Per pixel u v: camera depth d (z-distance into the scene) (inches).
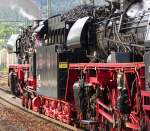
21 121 657.0
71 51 620.7
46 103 709.9
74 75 609.0
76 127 599.2
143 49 450.3
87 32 588.4
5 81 1606.8
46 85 665.0
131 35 474.6
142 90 410.3
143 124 416.5
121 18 492.7
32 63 759.1
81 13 635.5
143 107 406.3
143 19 460.8
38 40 755.4
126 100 440.8
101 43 559.2
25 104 836.0
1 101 975.0
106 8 590.6
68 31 644.7
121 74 446.6
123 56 472.7
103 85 507.8
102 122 518.6
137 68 415.8
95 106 528.7
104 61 569.9
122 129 464.1
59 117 652.1
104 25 552.4
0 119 676.7
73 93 609.9
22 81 880.9
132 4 500.1
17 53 935.0
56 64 616.7
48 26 721.0
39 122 650.8
